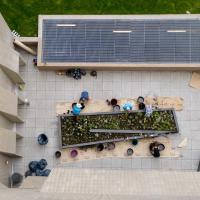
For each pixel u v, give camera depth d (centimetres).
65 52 2494
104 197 1466
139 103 2523
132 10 2809
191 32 2483
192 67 2477
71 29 2502
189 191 1552
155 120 2500
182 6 2814
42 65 2486
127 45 2488
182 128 2528
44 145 2530
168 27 2488
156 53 2483
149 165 2497
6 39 2378
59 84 2578
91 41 2494
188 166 2498
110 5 2816
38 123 2548
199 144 2516
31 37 2555
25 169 2512
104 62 2484
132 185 1623
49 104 2564
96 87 2570
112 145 2497
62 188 1599
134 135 2492
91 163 2502
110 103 2528
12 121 2473
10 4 2822
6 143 2230
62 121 2509
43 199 1432
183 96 2558
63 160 2508
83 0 2823
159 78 2575
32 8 2817
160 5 2814
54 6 2820
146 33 2489
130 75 2580
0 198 1451
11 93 2283
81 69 2556
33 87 2577
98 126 2488
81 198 1448
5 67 2234
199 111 2541
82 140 2488
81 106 2498
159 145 2492
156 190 1566
